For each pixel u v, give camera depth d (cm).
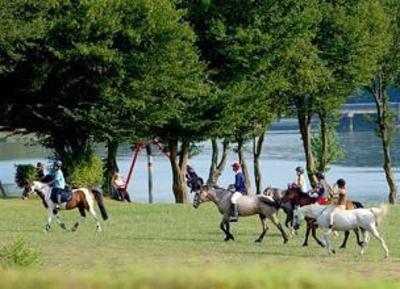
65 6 6219
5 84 6312
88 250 3569
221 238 4125
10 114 6550
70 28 6119
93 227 4603
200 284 2009
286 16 6912
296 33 6944
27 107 6438
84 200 4394
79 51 6069
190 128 6756
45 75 6181
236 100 6750
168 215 5375
